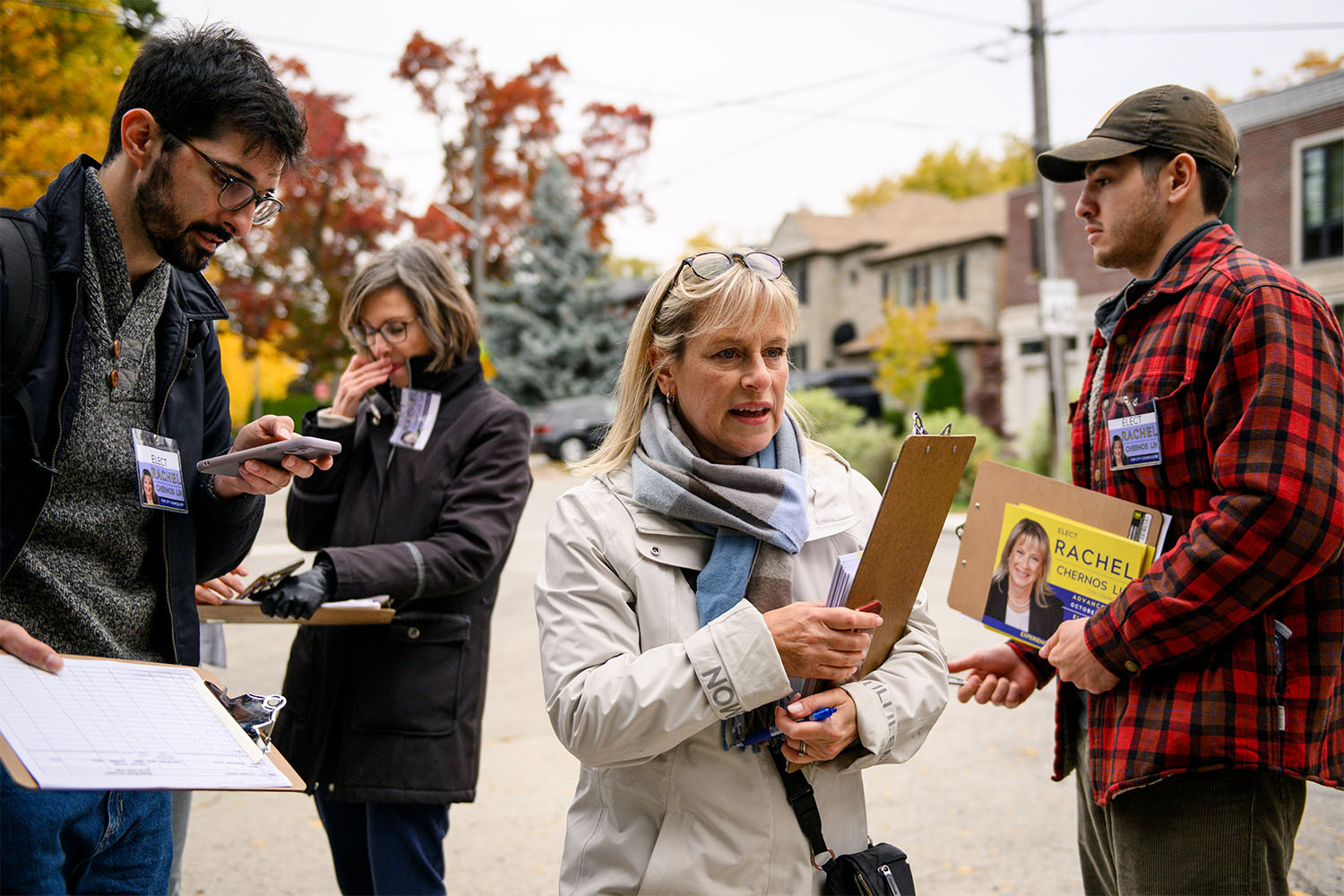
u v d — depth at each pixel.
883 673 1.82
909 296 31.66
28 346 1.64
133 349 1.85
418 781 2.59
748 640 1.62
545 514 14.64
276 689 5.87
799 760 1.68
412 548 2.54
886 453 16.28
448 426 2.79
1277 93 18.16
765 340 1.80
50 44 9.66
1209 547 1.87
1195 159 2.15
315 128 25.02
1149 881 2.01
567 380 30.81
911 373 26.17
